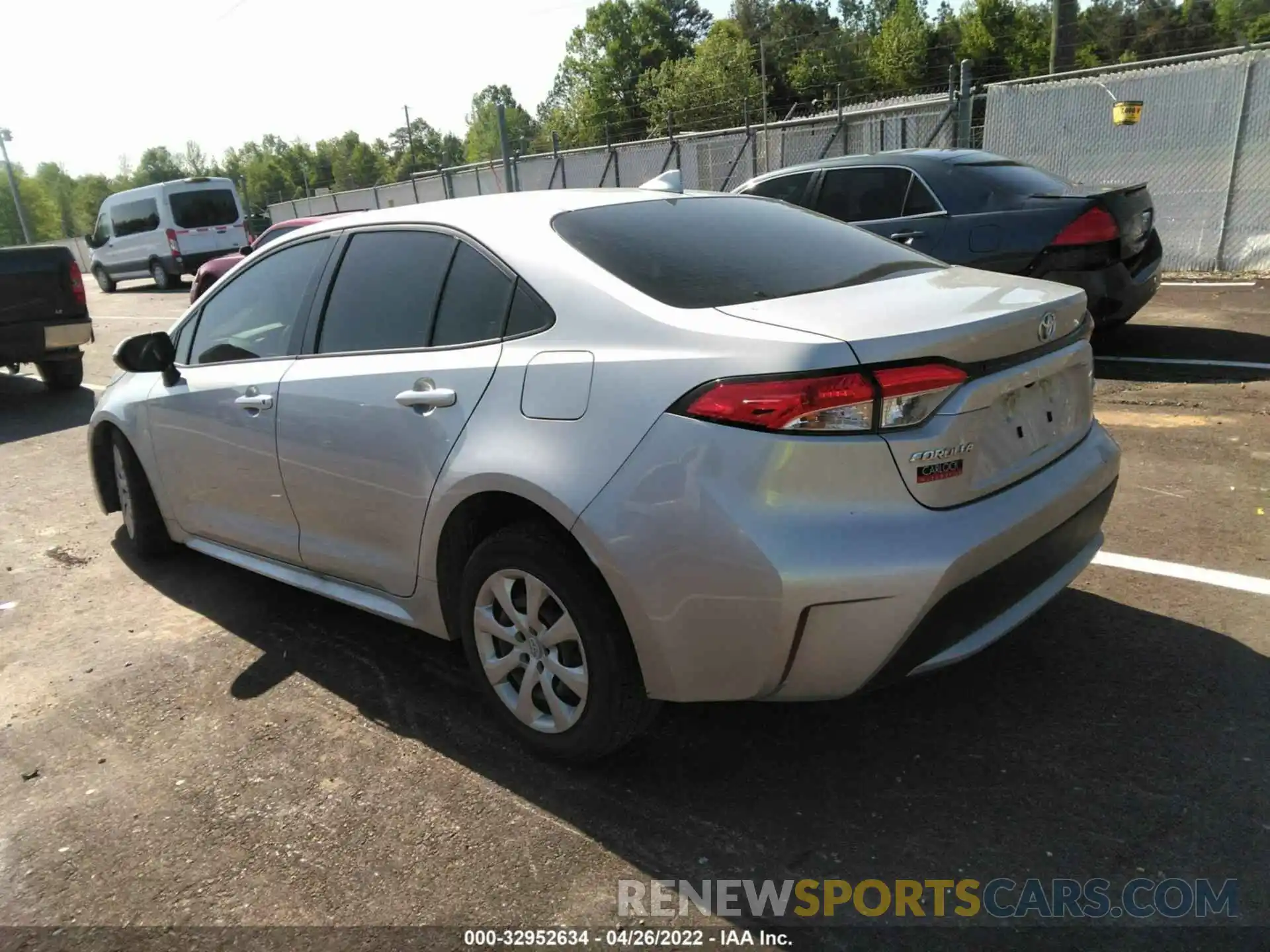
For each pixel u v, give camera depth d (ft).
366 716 10.37
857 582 7.13
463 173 75.20
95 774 9.68
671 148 57.67
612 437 7.91
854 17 236.02
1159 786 8.23
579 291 8.70
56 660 12.32
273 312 12.05
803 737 9.35
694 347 7.73
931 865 7.55
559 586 8.39
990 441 7.95
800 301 8.32
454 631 10.13
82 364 32.73
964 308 8.09
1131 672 9.98
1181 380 21.17
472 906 7.48
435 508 9.35
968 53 169.58
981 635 8.06
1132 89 36.27
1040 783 8.39
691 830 8.16
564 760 9.06
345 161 335.06
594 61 239.09
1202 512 13.92
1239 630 10.64
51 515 18.71
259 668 11.66
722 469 7.34
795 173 25.72
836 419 7.16
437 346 9.77
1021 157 39.63
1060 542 8.66
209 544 13.61
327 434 10.52
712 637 7.59
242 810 8.87
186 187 71.41
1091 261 21.12
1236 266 35.17
